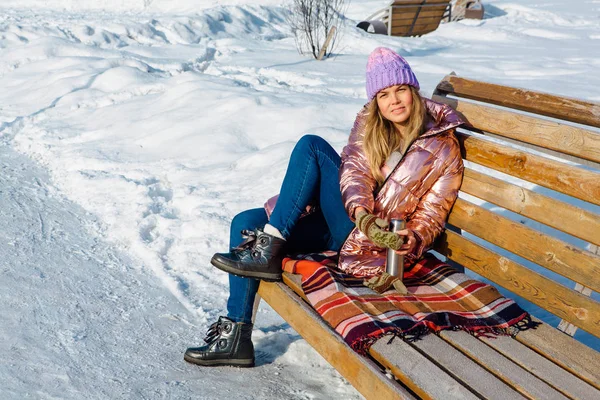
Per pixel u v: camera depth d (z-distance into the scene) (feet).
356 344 7.25
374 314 7.73
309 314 8.18
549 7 60.54
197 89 23.40
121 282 12.59
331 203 9.34
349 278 8.76
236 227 9.84
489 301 8.17
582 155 7.95
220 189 16.37
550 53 36.45
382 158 9.11
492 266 8.67
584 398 6.46
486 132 9.43
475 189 9.01
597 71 30.12
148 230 14.70
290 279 8.93
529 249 8.23
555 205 8.03
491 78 28.19
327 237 9.74
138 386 9.22
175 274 12.99
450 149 9.05
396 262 8.33
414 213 9.18
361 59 32.99
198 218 14.73
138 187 16.55
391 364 6.97
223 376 9.57
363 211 8.73
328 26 38.27
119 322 11.10
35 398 8.77
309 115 20.27
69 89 25.26
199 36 38.70
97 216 15.55
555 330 7.79
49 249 13.76
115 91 25.27
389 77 8.75
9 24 35.58
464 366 6.97
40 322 10.88
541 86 26.13
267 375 9.62
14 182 17.56
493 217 8.68
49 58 29.94
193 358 9.77
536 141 8.52
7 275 12.46
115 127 21.29
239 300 9.62
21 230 14.60
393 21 43.62
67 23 38.68
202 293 12.30
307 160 9.11
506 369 6.94
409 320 7.61
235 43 36.78
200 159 18.38
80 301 11.72
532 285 8.13
